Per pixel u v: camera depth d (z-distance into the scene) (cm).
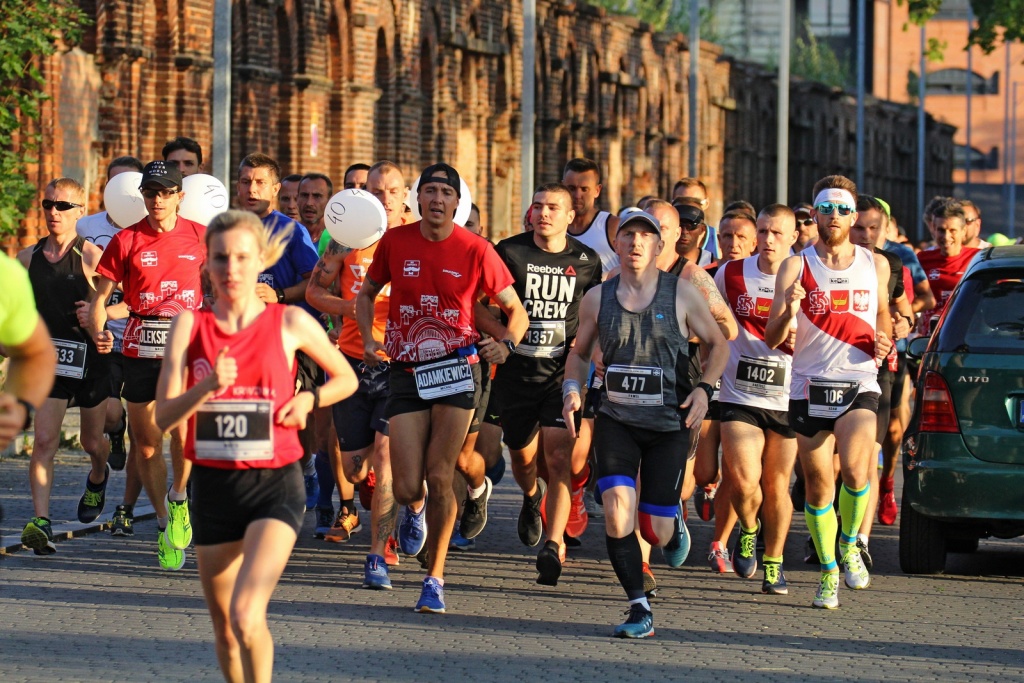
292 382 1738
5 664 2133
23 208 4950
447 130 8969
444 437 2494
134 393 2795
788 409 2638
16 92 4959
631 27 12388
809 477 2612
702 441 2920
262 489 1712
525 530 3014
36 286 2977
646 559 2672
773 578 2747
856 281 2575
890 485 3619
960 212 3988
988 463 2809
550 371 2777
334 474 3153
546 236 2770
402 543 2728
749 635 2405
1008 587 2858
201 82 6259
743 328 2686
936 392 2848
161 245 2803
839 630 2456
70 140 5753
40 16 4881
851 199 2561
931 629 2473
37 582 2677
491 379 2848
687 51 14012
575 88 11275
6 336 1484
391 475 2566
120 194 3181
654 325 2352
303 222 3609
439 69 8900
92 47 5894
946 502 2820
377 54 8138
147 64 6109
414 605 2577
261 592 1647
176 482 2714
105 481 3155
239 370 1709
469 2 9194
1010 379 2806
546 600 2652
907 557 2953
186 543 2742
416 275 2500
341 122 7594
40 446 2914
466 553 3081
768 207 2684
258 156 3153
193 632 2344
